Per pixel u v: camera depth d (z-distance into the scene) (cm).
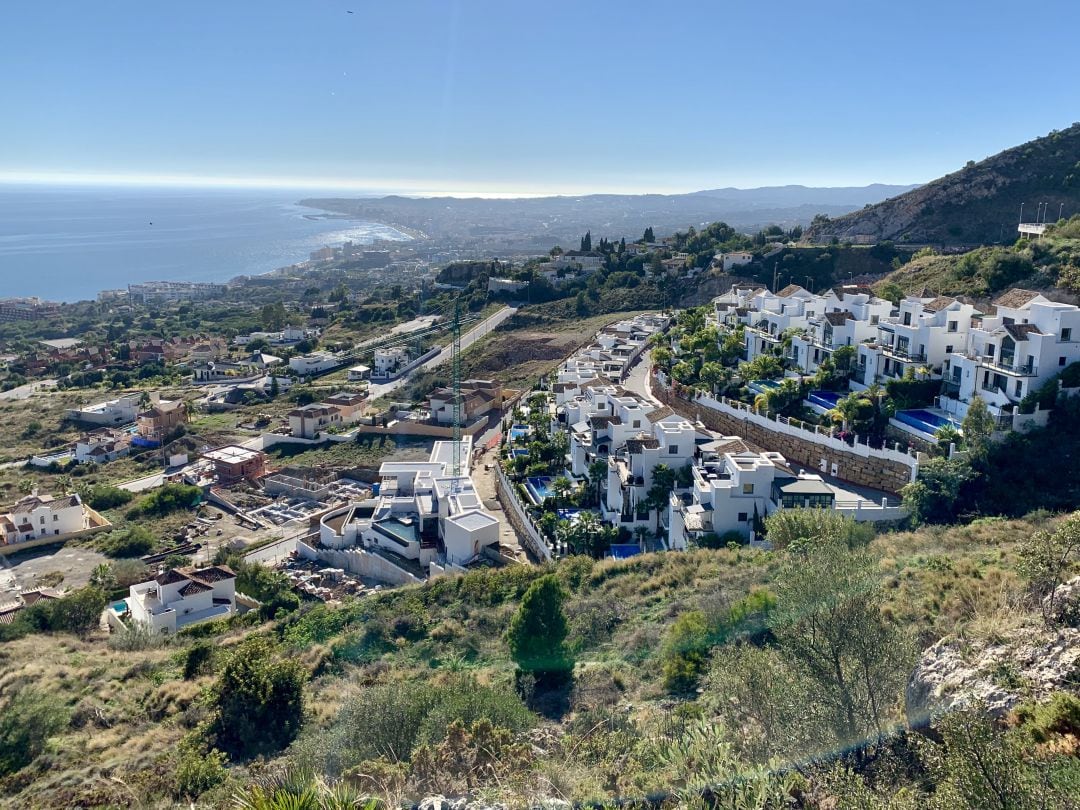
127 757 2908
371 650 4006
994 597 2667
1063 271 7788
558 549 5809
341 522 7869
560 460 7919
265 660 3344
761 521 5006
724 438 6228
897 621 2570
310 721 3061
